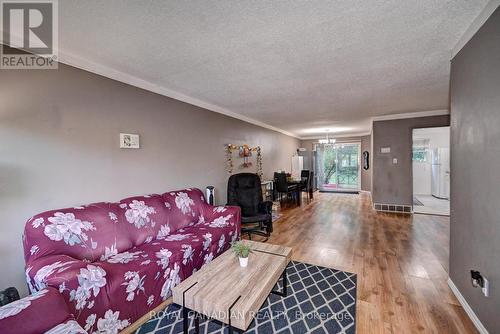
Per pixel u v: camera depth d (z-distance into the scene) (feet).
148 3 4.66
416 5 4.86
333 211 18.24
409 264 8.90
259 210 12.60
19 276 5.91
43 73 6.41
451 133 7.01
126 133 8.60
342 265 8.91
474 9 5.03
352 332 5.42
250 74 8.61
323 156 30.78
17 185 5.91
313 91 10.77
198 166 12.27
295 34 5.94
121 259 6.26
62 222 5.96
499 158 4.57
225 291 4.85
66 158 6.88
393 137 17.33
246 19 5.27
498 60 4.56
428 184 25.13
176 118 10.85
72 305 4.45
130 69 8.11
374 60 7.50
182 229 9.12
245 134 17.08
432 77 9.03
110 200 8.04
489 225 4.94
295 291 7.18
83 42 6.26
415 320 5.79
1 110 5.69
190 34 5.89
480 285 5.20
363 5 4.83
